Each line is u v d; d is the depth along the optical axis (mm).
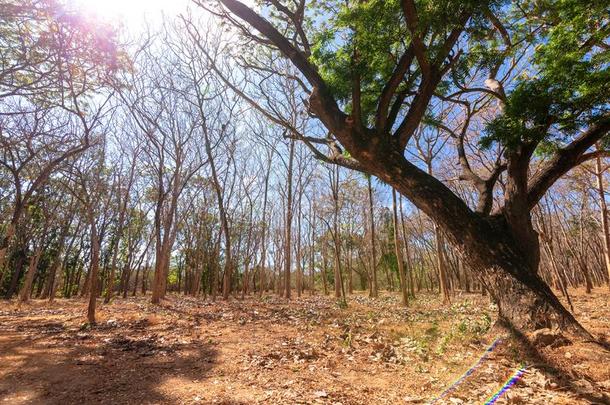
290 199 21281
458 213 6082
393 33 6004
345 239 31859
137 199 24984
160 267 15484
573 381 4160
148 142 16672
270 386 4312
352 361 5418
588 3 5617
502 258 5863
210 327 8383
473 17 5945
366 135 6551
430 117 9000
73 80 8969
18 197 9703
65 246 27938
